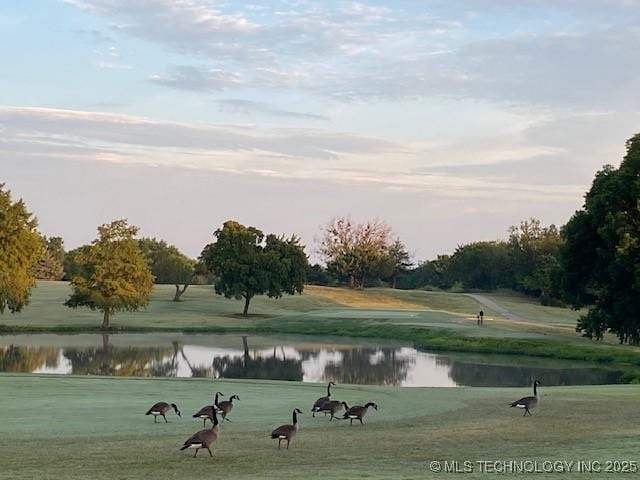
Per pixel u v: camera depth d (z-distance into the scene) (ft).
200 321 332.19
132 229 314.14
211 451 58.03
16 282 272.92
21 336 268.82
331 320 326.65
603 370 189.78
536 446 59.82
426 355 224.12
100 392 101.76
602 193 207.72
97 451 57.88
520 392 104.42
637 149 217.15
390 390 108.27
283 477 47.47
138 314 359.05
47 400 91.71
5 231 271.28
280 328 312.50
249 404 90.22
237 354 222.89
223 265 368.68
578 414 79.51
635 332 213.05
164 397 96.58
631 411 81.76
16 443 61.26
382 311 386.11
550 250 552.00
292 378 170.91
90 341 253.85
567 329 294.87
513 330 277.23
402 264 640.99
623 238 193.16
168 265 478.18
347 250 577.02
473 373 182.70
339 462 53.78
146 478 47.96
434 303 477.36
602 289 208.23
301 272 394.93
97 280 302.25
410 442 62.75
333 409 75.77
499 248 601.62
